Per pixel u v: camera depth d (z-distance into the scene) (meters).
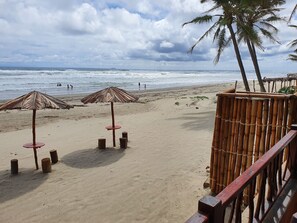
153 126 12.77
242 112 4.68
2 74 59.81
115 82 49.75
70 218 5.05
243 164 4.72
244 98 4.64
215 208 1.56
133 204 5.46
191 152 8.43
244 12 16.28
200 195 5.51
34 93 7.23
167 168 7.21
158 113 17.00
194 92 32.50
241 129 4.70
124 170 7.27
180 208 5.17
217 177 5.10
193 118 14.28
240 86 40.81
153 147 9.27
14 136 11.75
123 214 5.12
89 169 7.47
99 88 36.97
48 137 11.42
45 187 6.41
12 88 34.22
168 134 10.98
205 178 6.32
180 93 31.17
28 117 16.41
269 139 4.51
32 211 5.35
